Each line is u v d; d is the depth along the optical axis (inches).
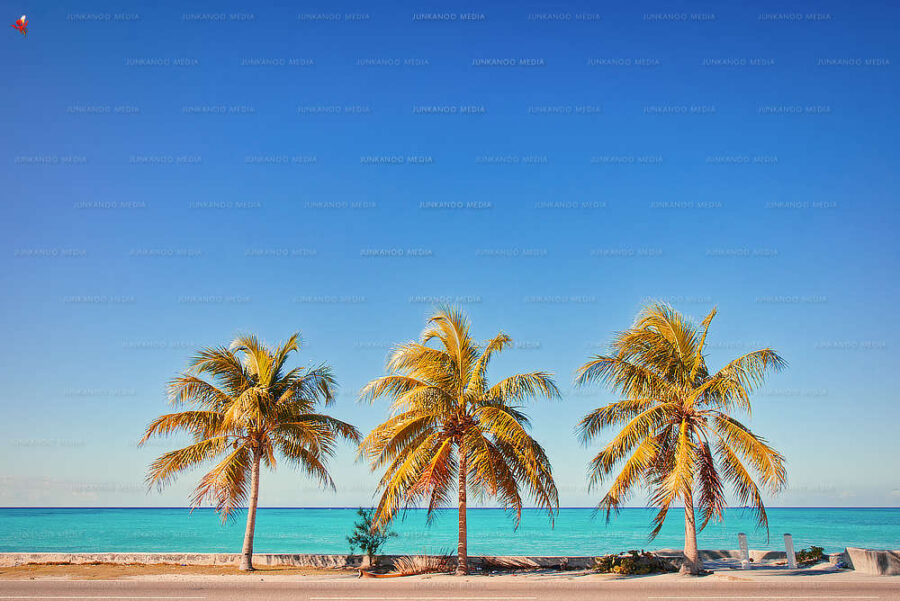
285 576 802.8
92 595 604.4
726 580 750.5
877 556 812.6
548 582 744.3
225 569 879.7
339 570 888.3
